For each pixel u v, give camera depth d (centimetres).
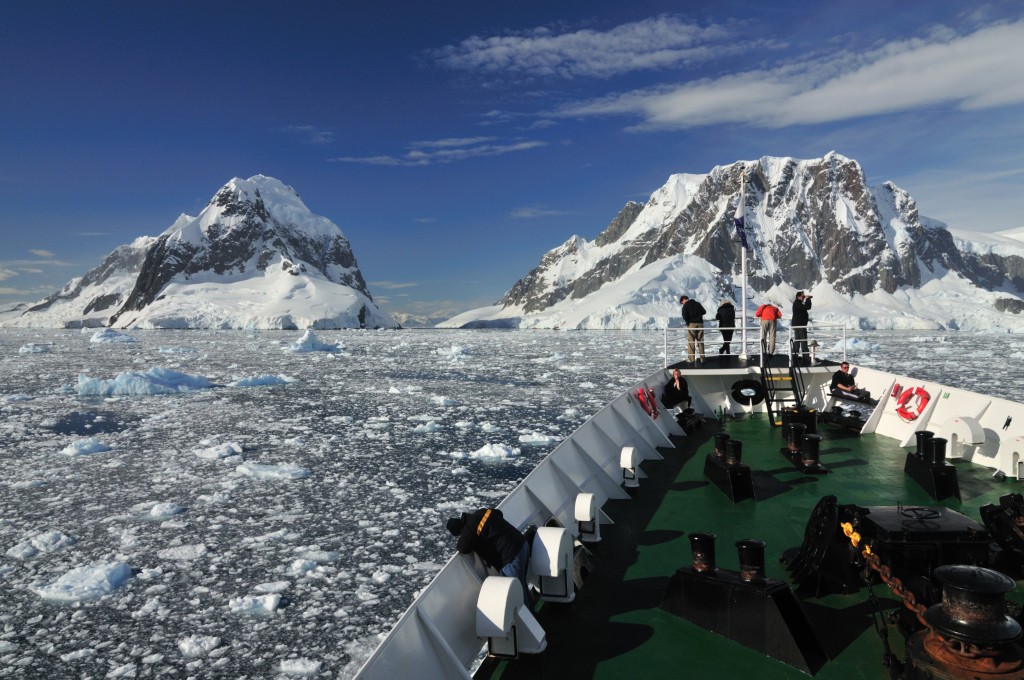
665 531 670
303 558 770
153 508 954
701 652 433
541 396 2439
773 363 1330
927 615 342
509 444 1472
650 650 438
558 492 633
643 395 1074
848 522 491
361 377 3241
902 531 472
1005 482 817
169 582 706
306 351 5812
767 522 689
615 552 618
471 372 3544
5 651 569
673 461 963
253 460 1308
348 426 1741
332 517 924
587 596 525
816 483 831
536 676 412
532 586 535
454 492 1053
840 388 1252
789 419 1117
